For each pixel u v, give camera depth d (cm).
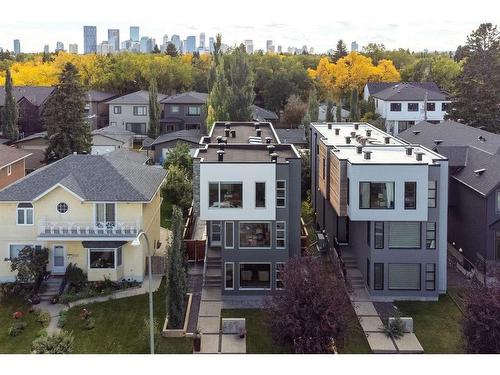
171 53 14188
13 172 5128
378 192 3281
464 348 2570
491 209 3519
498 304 2409
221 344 2853
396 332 2931
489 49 7100
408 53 14650
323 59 11969
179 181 5009
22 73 11356
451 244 4116
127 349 2844
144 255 3666
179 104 8606
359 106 9256
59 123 5938
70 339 2662
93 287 3462
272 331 2564
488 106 7044
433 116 9000
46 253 3516
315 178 4781
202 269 3809
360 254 3612
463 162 4044
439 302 3350
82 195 3497
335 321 2466
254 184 3284
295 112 9175
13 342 2936
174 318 2938
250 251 3350
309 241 4275
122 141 7300
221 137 4200
